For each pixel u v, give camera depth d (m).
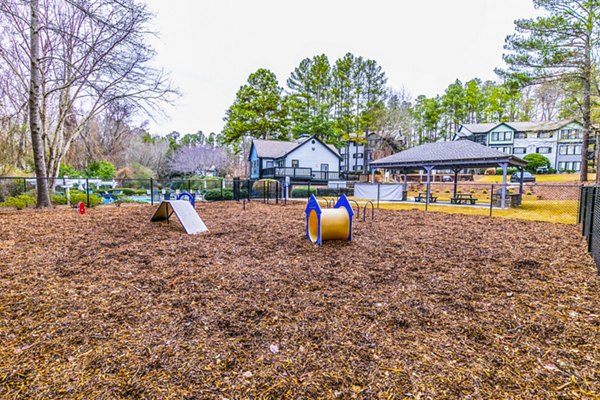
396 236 6.39
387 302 2.99
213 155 43.72
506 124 37.03
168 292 3.20
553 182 22.86
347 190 24.12
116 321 2.54
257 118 34.69
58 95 16.09
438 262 4.42
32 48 10.54
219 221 8.50
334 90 37.50
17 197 11.55
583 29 16.47
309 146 29.47
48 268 3.94
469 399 1.66
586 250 5.18
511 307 2.88
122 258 4.46
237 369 1.92
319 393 1.71
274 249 5.15
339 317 2.66
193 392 1.70
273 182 22.56
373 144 38.88
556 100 30.83
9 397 1.63
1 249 4.86
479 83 53.03
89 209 11.14
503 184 12.22
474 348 2.18
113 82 12.79
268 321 2.58
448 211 12.07
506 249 5.25
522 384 1.79
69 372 1.86
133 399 1.64
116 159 31.34
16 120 14.88
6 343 2.17
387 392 1.72
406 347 2.19
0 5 7.05
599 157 19.03
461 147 15.43
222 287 3.36
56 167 14.37
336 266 4.20
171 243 5.49
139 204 14.73
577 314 2.72
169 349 2.13
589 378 1.84
